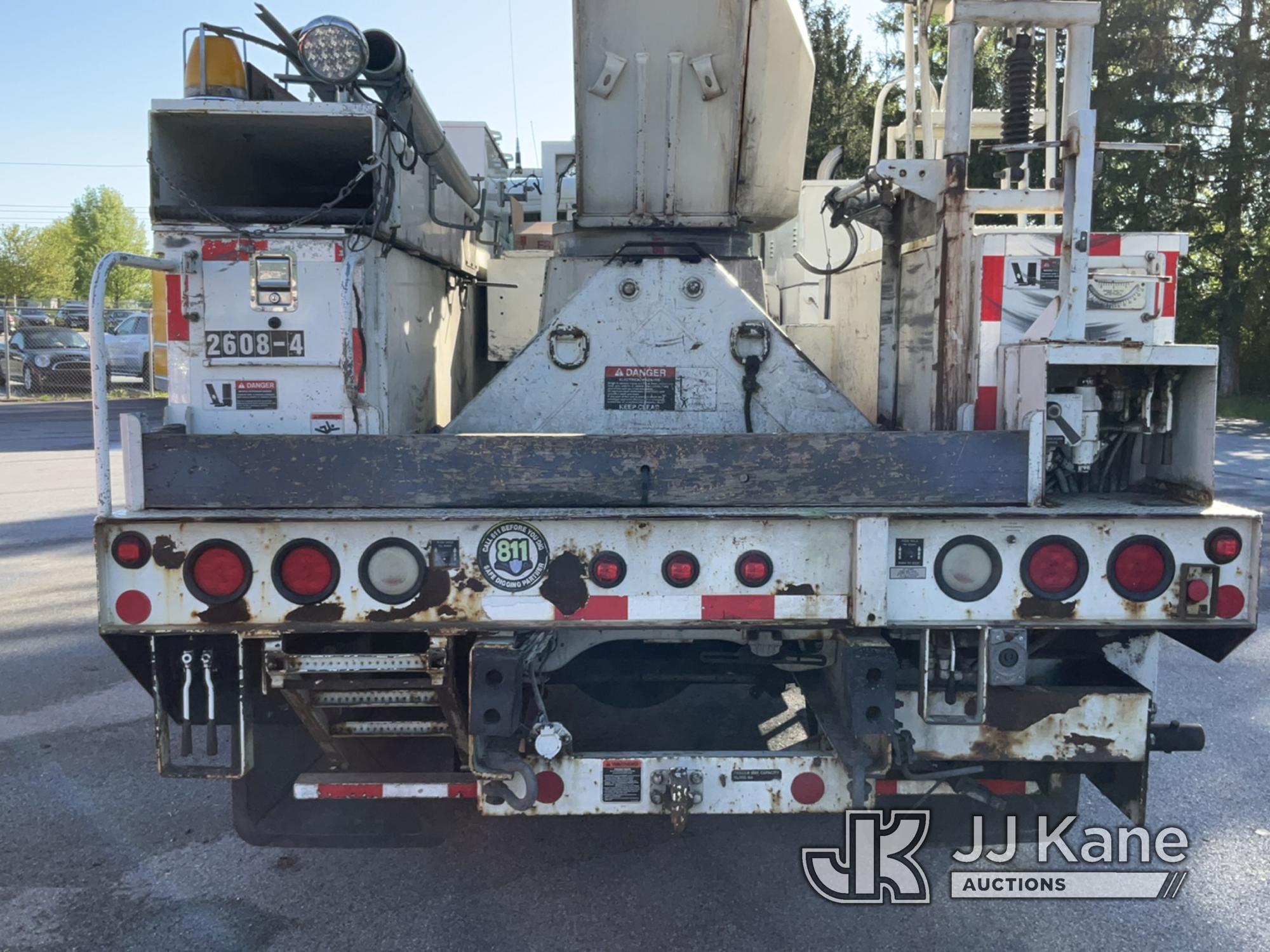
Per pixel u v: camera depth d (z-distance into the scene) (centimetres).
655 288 300
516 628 249
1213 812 363
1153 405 264
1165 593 248
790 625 250
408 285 328
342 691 259
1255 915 297
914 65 358
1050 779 294
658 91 329
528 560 248
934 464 252
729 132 333
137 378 2042
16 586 693
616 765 262
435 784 266
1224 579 247
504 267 473
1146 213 2578
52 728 446
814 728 317
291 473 248
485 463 249
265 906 302
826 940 285
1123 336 287
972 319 289
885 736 258
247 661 260
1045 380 250
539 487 249
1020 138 327
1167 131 2517
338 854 335
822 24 2384
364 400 275
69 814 362
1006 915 298
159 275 287
